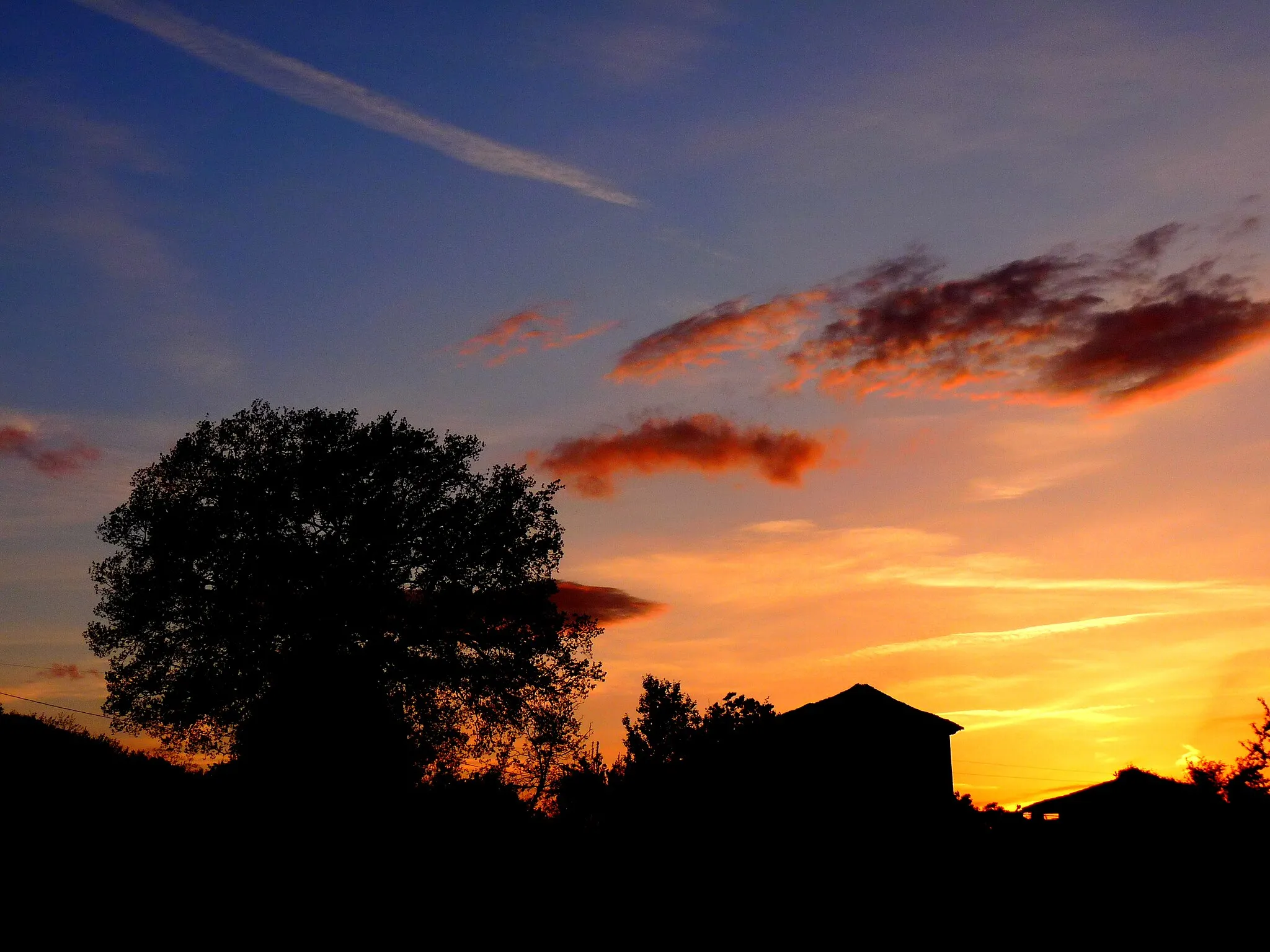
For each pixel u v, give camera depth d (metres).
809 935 25.72
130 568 40.25
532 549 43.53
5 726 35.91
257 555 39.44
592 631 44.50
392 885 27.88
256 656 38.56
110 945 19.41
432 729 40.97
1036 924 27.06
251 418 42.09
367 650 39.94
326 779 36.25
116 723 39.66
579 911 26.56
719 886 26.33
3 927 19.14
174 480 41.03
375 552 40.38
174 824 29.84
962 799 52.00
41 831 25.77
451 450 43.62
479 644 41.72
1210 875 29.36
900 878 28.33
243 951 20.83
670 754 27.50
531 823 35.00
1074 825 34.50
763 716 27.75
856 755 38.75
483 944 23.86
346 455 41.16
